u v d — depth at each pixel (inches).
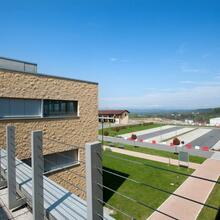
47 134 441.1
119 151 1042.7
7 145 156.8
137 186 571.8
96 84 542.6
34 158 122.6
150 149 1101.7
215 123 2844.5
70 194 147.3
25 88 403.9
